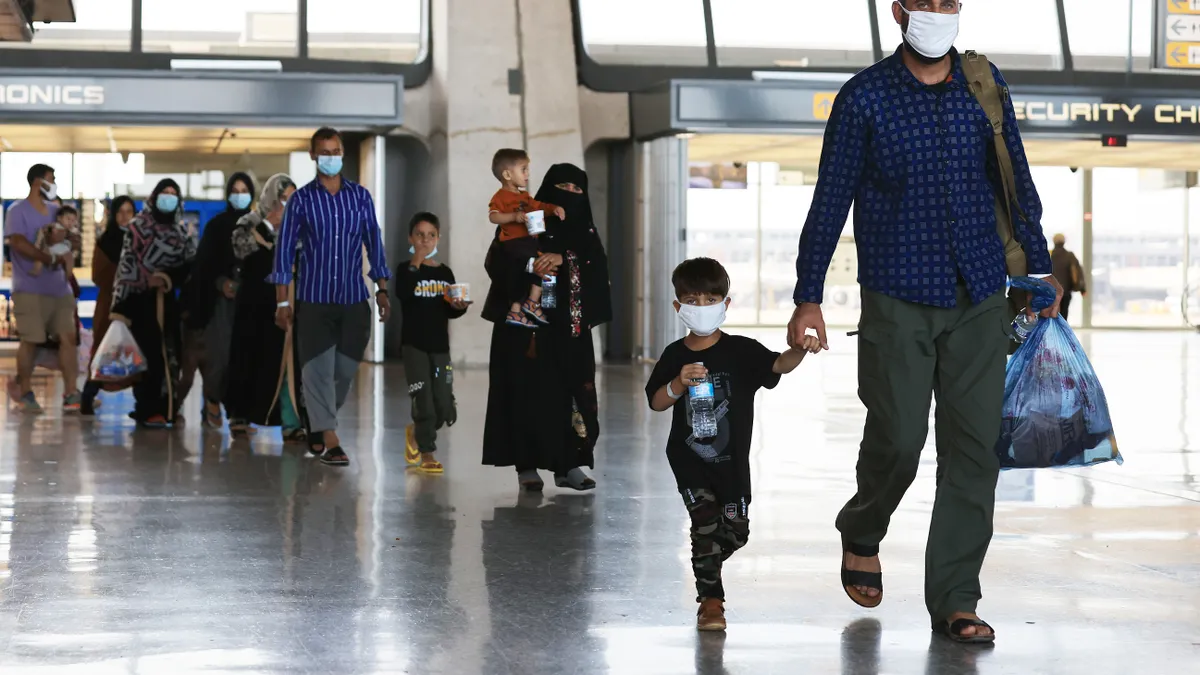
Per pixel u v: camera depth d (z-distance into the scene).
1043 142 17.84
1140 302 26.92
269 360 8.45
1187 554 4.83
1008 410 4.05
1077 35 18.31
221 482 6.68
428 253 7.15
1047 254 3.85
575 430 6.39
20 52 15.60
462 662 3.45
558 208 6.44
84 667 3.37
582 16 17.08
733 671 3.39
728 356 3.90
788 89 15.90
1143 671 3.38
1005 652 3.56
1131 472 6.93
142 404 9.28
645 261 16.67
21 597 4.13
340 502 6.07
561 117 16.48
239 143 17.31
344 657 3.49
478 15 16.33
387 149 17.48
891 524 5.43
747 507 3.86
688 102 15.70
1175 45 17.34
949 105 3.70
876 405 3.78
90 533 5.24
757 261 25.69
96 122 14.71
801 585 4.36
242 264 8.59
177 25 16.02
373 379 13.52
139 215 9.20
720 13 17.47
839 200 3.74
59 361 10.57
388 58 16.78
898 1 3.71
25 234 10.28
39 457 7.57
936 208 3.69
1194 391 11.95
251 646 3.59
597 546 5.04
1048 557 4.77
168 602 4.09
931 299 3.69
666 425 9.28
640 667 3.42
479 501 6.11
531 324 6.35
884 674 3.36
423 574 4.52
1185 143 18.33
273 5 16.38
